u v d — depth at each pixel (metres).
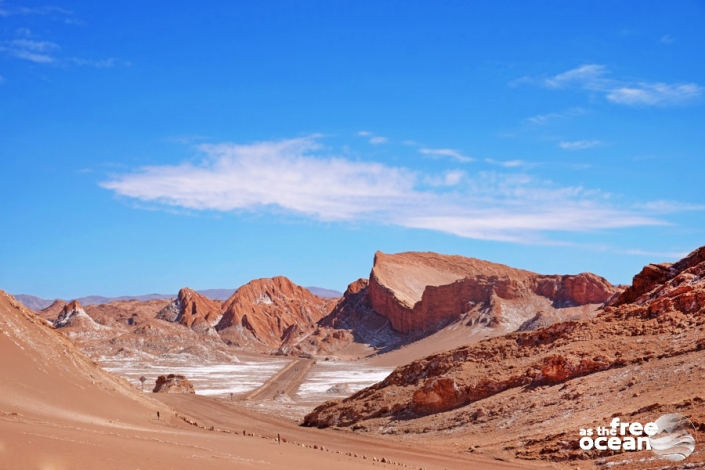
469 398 59.44
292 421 76.88
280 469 27.95
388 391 68.56
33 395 41.31
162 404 69.50
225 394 135.38
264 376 181.62
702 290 57.84
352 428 63.75
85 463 20.55
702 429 36.25
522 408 52.66
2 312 54.28
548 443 43.00
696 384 42.72
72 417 38.25
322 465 33.06
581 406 48.00
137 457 23.81
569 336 61.69
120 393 58.44
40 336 56.06
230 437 46.44
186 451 29.22
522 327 195.25
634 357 52.34
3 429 24.00
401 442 53.59
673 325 55.62
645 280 69.81
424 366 69.25
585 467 37.59
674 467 32.75
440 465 41.53
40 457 20.11
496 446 46.25
